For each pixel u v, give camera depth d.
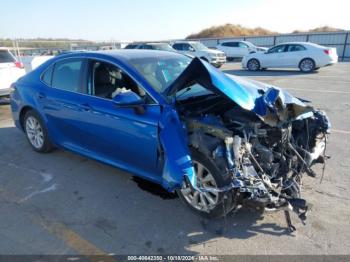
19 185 3.85
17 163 4.46
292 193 2.91
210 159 2.81
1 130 6.06
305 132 3.42
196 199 3.08
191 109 3.21
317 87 10.73
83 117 3.74
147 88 3.20
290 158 3.09
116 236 2.88
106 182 3.87
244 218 3.09
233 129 2.99
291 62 16.16
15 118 5.00
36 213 3.26
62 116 4.06
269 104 2.90
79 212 3.26
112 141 3.51
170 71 3.62
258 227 2.95
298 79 13.07
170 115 2.92
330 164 4.21
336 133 5.48
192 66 2.81
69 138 4.14
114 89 3.52
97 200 3.48
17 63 8.27
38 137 4.70
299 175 3.12
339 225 2.95
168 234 2.89
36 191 3.70
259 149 2.94
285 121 3.05
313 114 3.54
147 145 3.14
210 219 3.05
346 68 17.69
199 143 2.87
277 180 2.95
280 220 3.05
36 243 2.81
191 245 2.74
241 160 2.76
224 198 2.80
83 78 3.83
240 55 24.97
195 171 2.96
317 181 3.75
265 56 16.81
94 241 2.82
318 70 16.66
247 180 2.68
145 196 3.54
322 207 3.23
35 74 4.60
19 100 4.73
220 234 2.87
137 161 3.37
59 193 3.64
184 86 3.08
